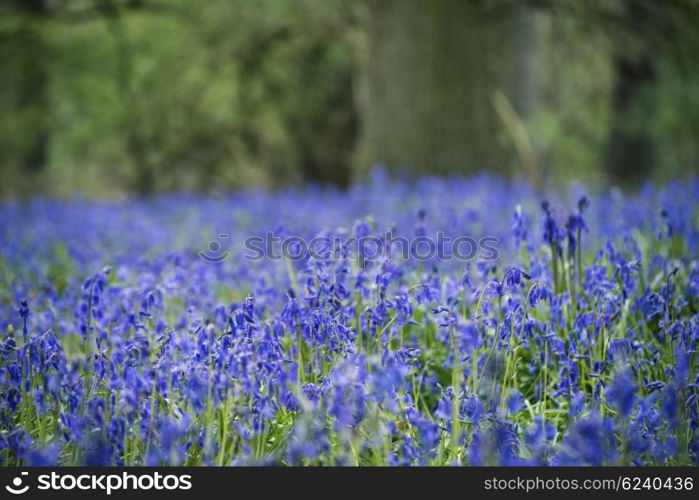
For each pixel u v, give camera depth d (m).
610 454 3.42
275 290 5.66
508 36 14.83
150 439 3.66
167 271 6.58
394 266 4.92
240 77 24.59
